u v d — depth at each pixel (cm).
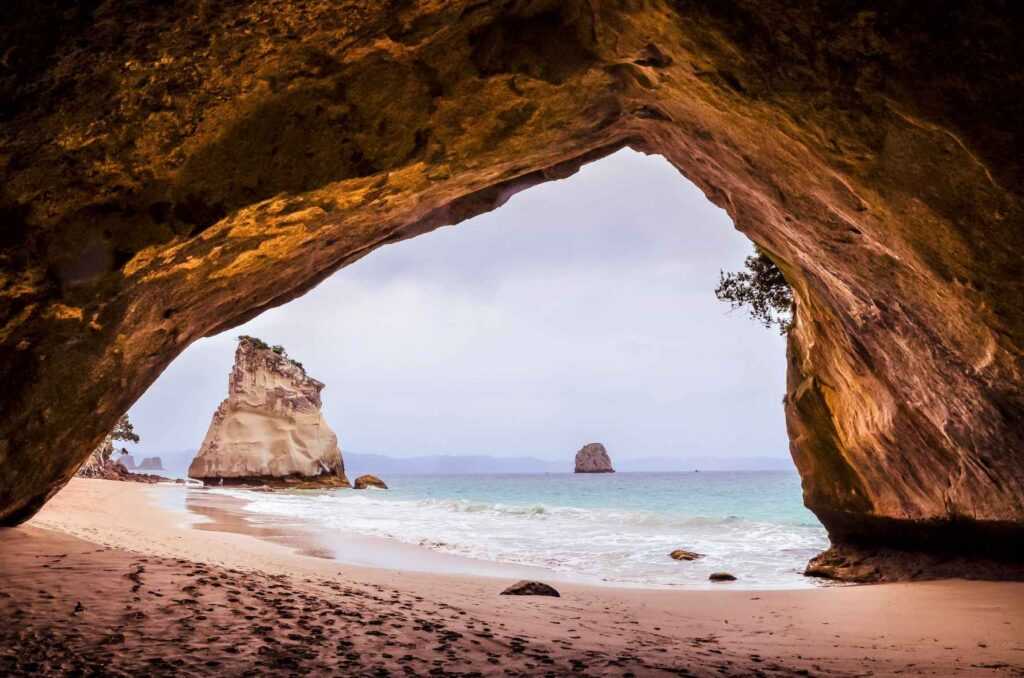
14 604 491
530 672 440
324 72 550
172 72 482
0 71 423
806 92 540
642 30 576
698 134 755
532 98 661
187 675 378
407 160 669
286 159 605
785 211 767
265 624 500
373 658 444
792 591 940
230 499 3625
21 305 596
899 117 511
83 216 562
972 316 637
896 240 631
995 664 501
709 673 459
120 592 550
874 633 635
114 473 6631
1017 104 458
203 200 602
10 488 768
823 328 1061
